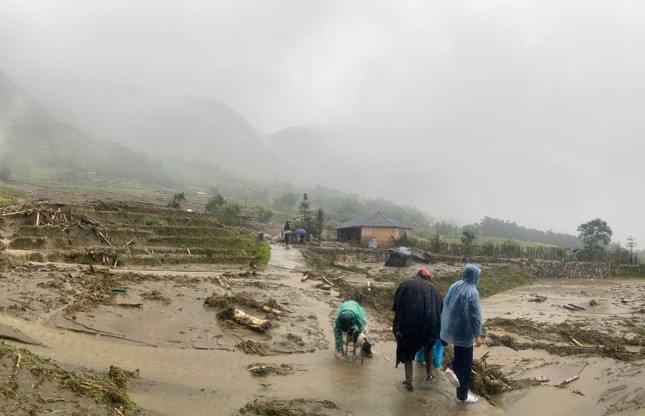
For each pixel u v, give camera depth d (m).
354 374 9.86
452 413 8.09
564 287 43.56
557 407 9.48
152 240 29.97
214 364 9.95
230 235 36.31
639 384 10.78
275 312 14.82
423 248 57.34
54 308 12.28
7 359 6.68
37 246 23.67
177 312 13.30
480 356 13.70
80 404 6.30
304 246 49.41
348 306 10.97
